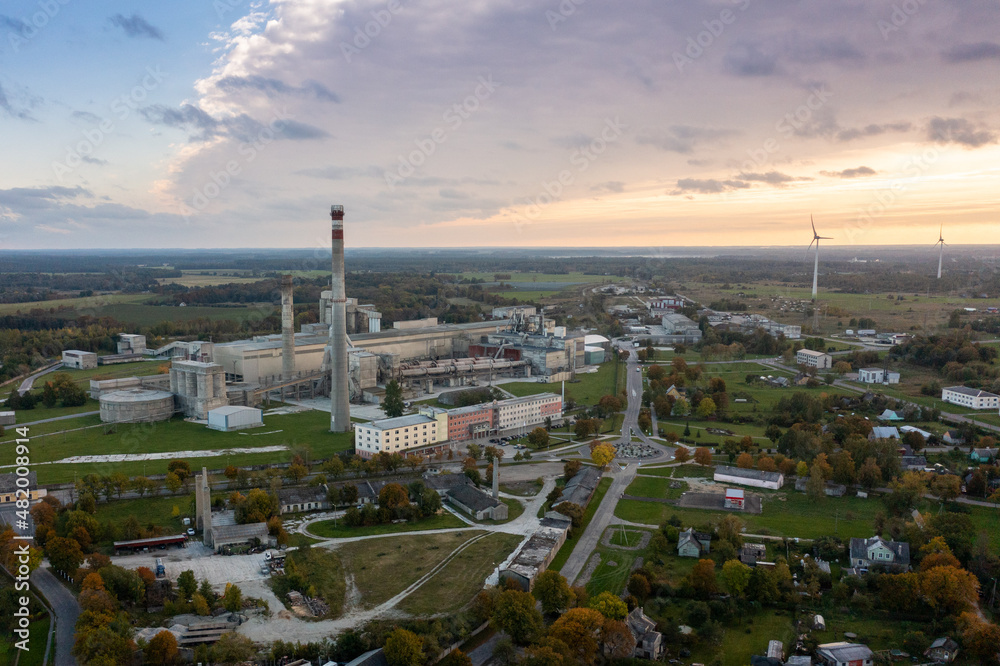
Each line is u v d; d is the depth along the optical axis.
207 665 124.44
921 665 127.62
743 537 182.00
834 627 140.88
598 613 132.38
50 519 175.62
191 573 148.62
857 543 167.75
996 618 144.25
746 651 133.88
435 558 169.62
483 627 141.50
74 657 125.88
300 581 152.00
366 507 192.00
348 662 126.31
